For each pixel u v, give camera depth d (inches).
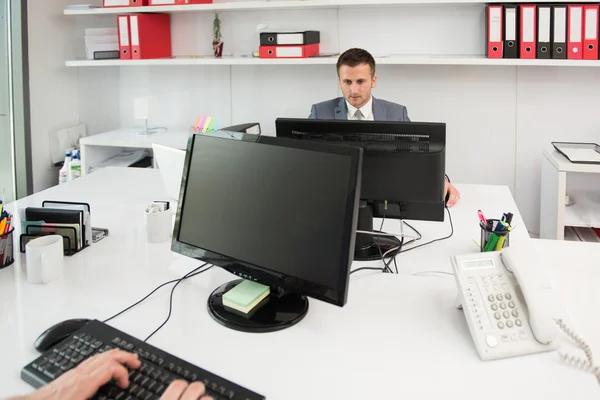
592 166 103.4
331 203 40.8
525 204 131.4
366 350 40.6
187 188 50.6
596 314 45.9
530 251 43.4
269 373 37.8
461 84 128.5
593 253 59.9
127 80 149.6
